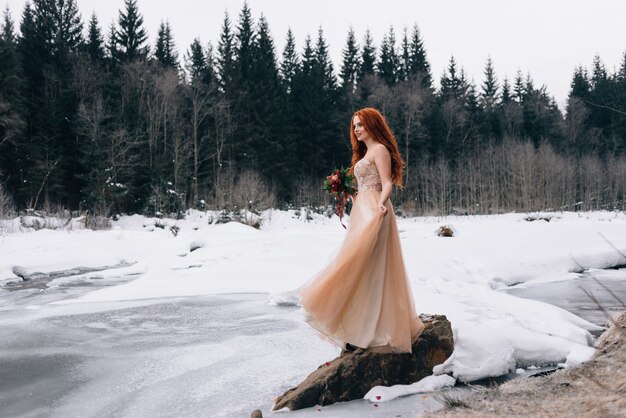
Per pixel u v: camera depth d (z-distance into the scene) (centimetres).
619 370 294
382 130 372
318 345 496
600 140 6644
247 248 1569
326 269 352
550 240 1521
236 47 5662
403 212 4859
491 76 7750
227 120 5047
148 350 505
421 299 609
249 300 836
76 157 4012
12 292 1048
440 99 7044
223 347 503
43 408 342
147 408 336
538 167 5356
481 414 263
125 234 2256
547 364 402
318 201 4684
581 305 738
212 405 337
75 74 4431
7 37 4475
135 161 4141
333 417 301
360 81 6562
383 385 344
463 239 1591
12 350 517
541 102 7338
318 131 5612
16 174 3578
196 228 3434
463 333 395
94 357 483
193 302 828
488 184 5403
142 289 973
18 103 3762
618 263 1251
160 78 4744
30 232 2162
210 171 4784
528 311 566
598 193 5491
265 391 362
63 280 1256
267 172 4956
